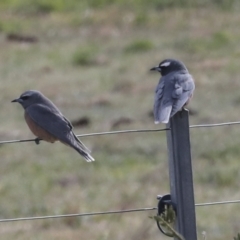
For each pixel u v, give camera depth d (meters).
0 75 24.70
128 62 25.72
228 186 14.60
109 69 24.89
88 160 8.38
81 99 21.45
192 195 6.94
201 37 28.25
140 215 13.59
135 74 24.03
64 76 24.22
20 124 19.30
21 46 28.62
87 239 12.60
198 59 25.42
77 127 18.83
